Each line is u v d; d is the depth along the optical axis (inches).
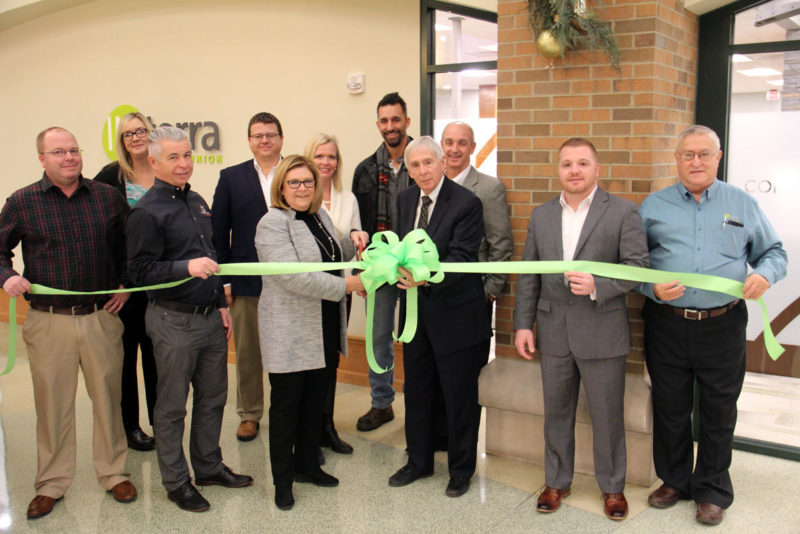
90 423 150.9
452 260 109.6
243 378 142.3
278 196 108.2
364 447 137.3
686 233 103.3
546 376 110.3
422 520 107.9
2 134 249.9
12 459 132.6
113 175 138.3
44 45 231.3
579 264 96.3
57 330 109.8
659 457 111.2
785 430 132.5
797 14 121.8
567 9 110.4
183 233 109.2
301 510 111.7
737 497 113.2
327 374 115.9
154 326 109.5
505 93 125.3
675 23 120.2
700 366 103.4
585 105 118.3
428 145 109.9
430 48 163.0
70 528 107.3
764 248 103.1
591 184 103.7
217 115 197.8
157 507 114.0
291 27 181.6
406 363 119.4
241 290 140.6
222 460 127.0
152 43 206.4
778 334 132.3
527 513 109.5
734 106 130.6
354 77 172.1
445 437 134.7
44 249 108.7
